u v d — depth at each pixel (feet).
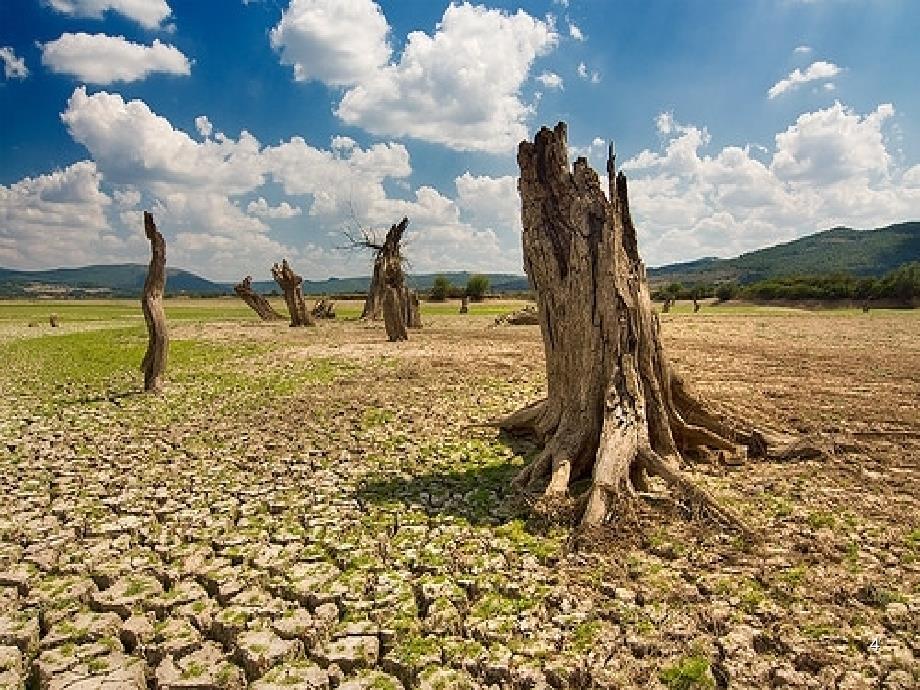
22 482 37.09
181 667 19.48
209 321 197.06
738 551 26.58
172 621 21.94
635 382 35.40
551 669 18.43
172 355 103.40
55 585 24.54
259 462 41.34
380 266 176.04
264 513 32.32
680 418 40.40
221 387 72.28
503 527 29.43
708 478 36.81
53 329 173.17
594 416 35.60
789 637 20.02
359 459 41.88
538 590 23.26
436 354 98.37
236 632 21.04
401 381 74.08
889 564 25.27
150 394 67.77
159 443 46.32
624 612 21.59
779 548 26.76
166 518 31.63
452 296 334.24
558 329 39.37
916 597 22.44
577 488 34.12
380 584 24.03
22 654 20.62
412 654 19.54
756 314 228.02
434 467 39.93
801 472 37.88
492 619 21.35
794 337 128.77
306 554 26.99
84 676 18.94
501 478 37.50
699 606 22.04
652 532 28.55
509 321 163.22
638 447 33.30
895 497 33.22
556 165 40.37
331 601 23.12
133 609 22.80
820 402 58.34
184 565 26.32
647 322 37.06
